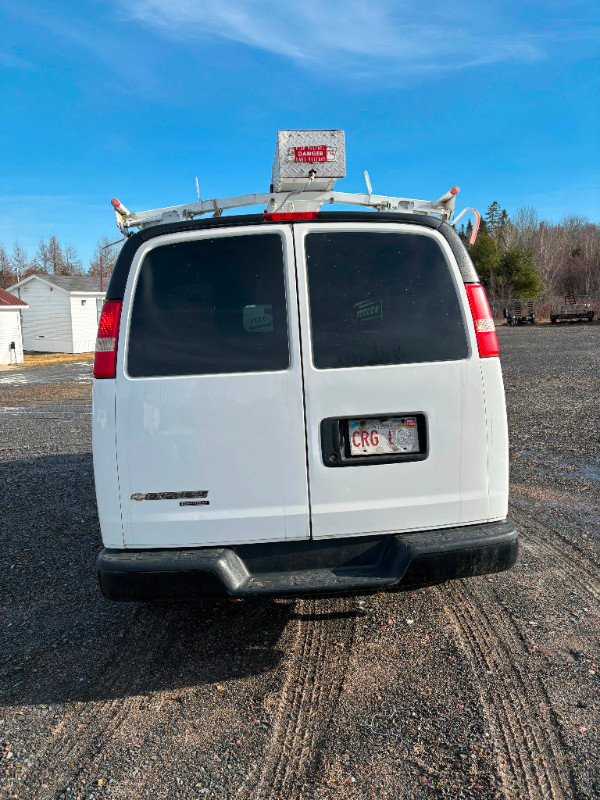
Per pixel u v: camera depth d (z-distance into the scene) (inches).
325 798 88.9
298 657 126.0
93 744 102.1
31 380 806.5
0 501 240.8
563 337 1070.4
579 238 3267.7
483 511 117.5
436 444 114.7
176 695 114.9
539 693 109.6
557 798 86.5
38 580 167.8
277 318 112.7
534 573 157.6
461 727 102.0
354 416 112.6
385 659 123.4
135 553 112.0
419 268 116.2
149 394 110.7
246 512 112.0
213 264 113.8
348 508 113.2
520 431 318.0
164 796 90.5
